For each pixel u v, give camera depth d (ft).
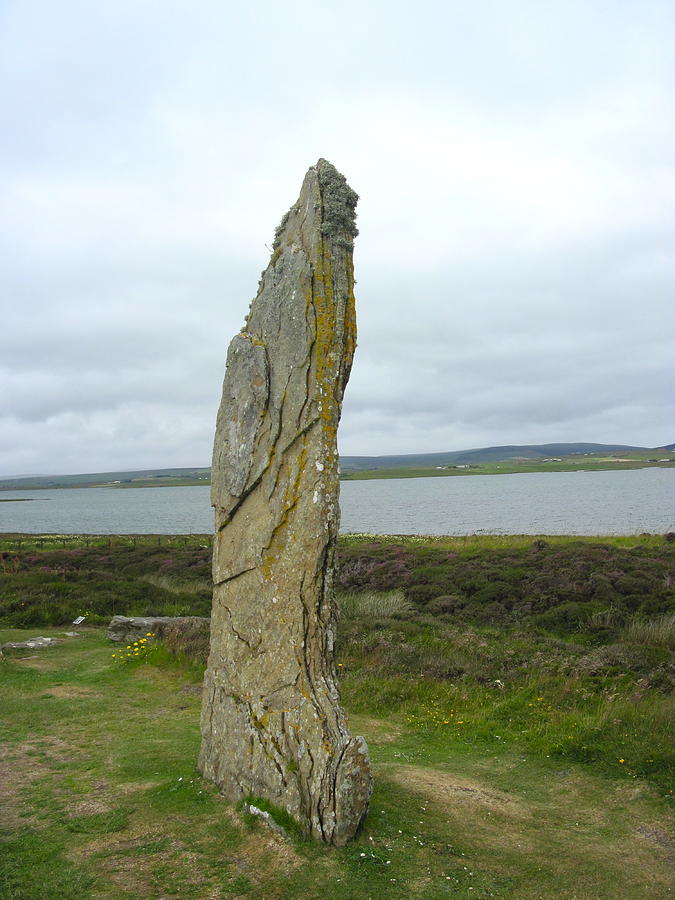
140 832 18.69
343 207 23.29
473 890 16.08
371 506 314.14
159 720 32.40
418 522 210.59
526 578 66.39
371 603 59.31
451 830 19.69
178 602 67.51
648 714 28.91
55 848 17.67
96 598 65.87
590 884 16.83
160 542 142.82
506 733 30.27
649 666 36.14
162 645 46.83
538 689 34.78
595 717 29.84
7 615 61.00
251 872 16.43
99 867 16.60
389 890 15.83
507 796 23.12
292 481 21.26
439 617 56.34
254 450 22.63
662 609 52.26
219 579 23.56
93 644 51.42
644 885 16.90
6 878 15.97
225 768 21.58
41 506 475.72
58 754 26.81
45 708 34.27
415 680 37.55
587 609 52.95
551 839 19.61
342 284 22.45
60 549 125.08
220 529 23.90
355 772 18.15
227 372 24.82
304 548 20.54
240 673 21.83
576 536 120.26
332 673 20.36
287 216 25.14
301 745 18.92
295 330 22.17
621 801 22.71
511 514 226.99
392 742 29.94
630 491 349.41
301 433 21.38
